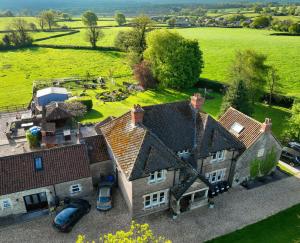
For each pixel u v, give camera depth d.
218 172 40.62
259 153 41.34
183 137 39.12
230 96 57.44
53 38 155.12
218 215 36.12
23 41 138.38
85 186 37.31
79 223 33.97
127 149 34.78
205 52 120.44
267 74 69.94
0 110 66.31
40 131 50.75
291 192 40.75
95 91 79.44
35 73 98.38
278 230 34.41
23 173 34.53
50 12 179.38
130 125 36.97
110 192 37.34
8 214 34.75
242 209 37.28
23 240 31.62
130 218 34.94
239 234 33.56
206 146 37.91
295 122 49.69
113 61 117.06
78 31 172.75
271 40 137.25
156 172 33.53
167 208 36.78
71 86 83.62
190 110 41.16
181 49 77.69
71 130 55.31
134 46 98.25
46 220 34.22
